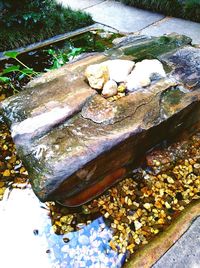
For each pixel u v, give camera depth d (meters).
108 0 2.24
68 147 0.77
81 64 1.06
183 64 1.04
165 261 0.73
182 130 1.01
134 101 0.89
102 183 0.89
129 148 0.85
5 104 0.92
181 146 1.03
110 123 0.83
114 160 0.84
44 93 0.94
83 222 0.85
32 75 1.43
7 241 0.82
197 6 1.84
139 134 0.83
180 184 0.95
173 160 1.00
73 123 0.84
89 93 0.91
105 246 0.79
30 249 0.80
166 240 0.78
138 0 2.06
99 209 0.88
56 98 0.91
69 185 0.77
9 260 0.78
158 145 1.00
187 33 1.73
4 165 1.03
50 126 0.83
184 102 0.91
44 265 0.76
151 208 0.88
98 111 0.86
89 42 1.68
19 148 0.81
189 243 0.77
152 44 1.18
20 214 0.88
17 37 1.60
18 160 1.04
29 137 0.81
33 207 0.90
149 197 0.91
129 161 0.92
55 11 1.79
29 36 1.63
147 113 0.86
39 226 0.85
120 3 2.18
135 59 1.09
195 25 1.83
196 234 0.79
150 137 0.89
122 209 0.88
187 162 1.00
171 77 0.99
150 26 1.83
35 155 0.78
